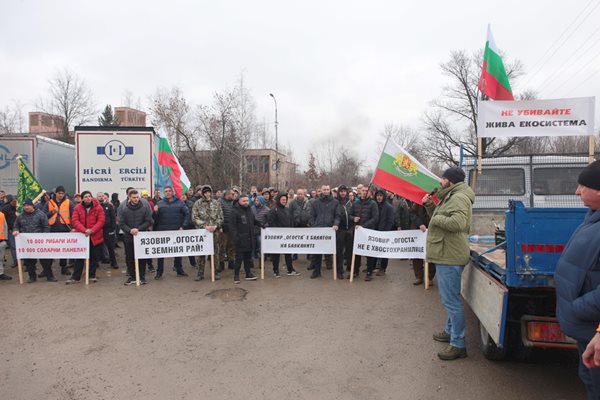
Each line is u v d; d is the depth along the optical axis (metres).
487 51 7.22
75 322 5.88
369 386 4.00
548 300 3.96
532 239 3.56
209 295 7.27
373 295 7.24
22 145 13.07
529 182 7.52
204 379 4.16
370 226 8.45
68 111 42.94
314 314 6.18
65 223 9.60
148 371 4.34
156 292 7.50
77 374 4.29
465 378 4.13
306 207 10.23
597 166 2.48
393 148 7.97
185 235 8.30
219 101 25.97
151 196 12.89
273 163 39.06
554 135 5.93
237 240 8.14
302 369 4.37
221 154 25.89
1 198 11.91
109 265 10.25
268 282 8.26
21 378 4.21
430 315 6.14
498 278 4.05
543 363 4.46
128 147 12.84
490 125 6.12
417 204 8.06
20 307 6.62
